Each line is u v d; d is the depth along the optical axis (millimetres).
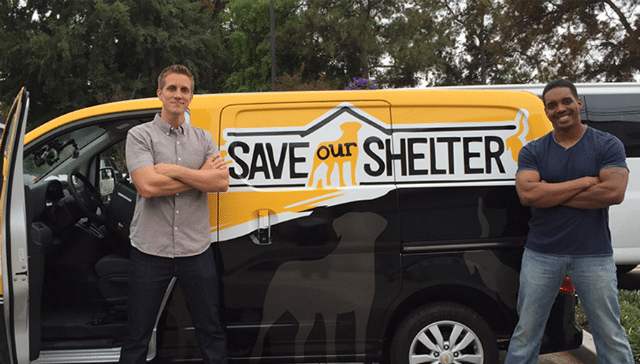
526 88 5027
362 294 2875
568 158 2633
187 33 28875
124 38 26391
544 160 2688
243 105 2934
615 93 4949
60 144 3385
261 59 29266
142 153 2635
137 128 2701
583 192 2555
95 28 26203
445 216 2893
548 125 2955
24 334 2467
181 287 2789
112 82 25938
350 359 2908
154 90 27047
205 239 2740
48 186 3389
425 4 29828
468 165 2930
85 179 3406
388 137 2922
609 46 20797
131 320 2699
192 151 2719
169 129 2713
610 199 2521
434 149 2928
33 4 27328
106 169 3875
